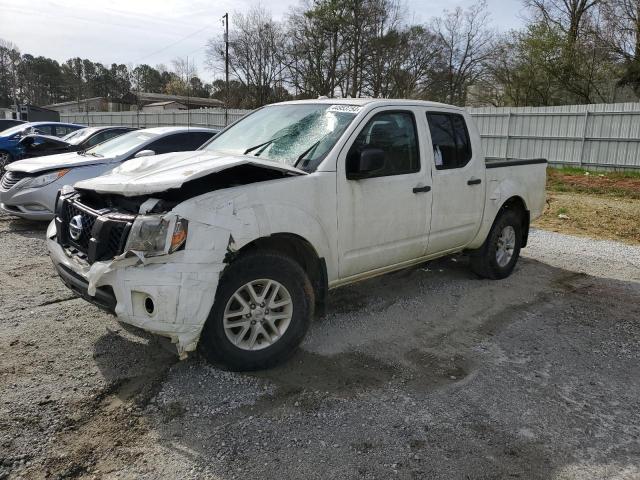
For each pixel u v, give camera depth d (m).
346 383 3.54
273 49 46.47
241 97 47.47
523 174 6.01
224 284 3.33
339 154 3.93
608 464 2.80
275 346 3.62
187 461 2.71
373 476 2.65
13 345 3.93
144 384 3.43
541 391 3.54
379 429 3.03
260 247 3.56
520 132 20.47
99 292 3.25
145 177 3.48
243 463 2.71
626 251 7.75
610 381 3.71
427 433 3.01
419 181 4.56
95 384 3.42
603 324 4.77
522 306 5.18
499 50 34.00
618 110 17.83
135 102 64.75
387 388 3.50
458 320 4.76
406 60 44.66
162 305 3.05
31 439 2.84
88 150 9.02
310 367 3.75
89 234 3.53
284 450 2.82
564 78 29.06
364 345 4.16
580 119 18.80
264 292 3.55
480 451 2.87
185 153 4.14
